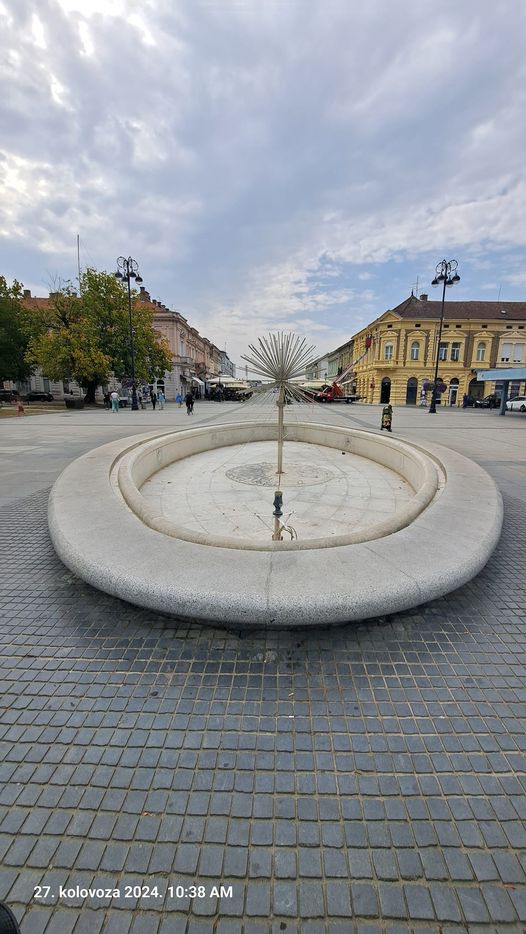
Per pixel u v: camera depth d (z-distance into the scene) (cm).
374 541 326
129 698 208
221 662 233
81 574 291
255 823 151
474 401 3925
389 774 171
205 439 961
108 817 153
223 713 199
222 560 291
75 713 199
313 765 174
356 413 2392
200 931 122
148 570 276
